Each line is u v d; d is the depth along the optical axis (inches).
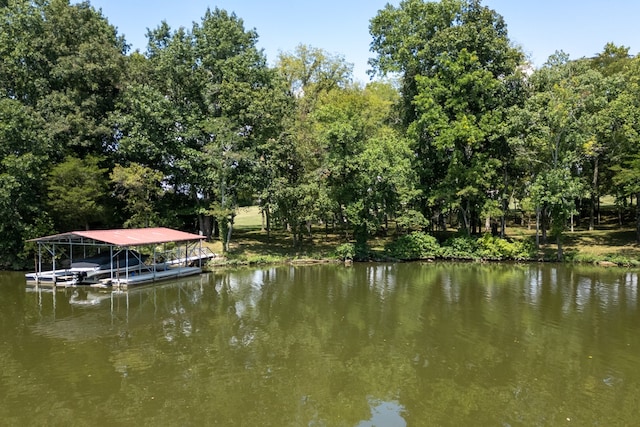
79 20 1529.3
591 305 887.7
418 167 1605.6
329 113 1620.3
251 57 1685.5
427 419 446.0
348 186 1514.5
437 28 1616.6
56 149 1403.8
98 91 1562.5
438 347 653.3
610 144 1498.5
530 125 1414.9
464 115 1459.2
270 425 437.4
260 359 610.9
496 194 1619.1
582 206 2068.2
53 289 1074.7
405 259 1549.0
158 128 1568.7
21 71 1409.9
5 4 1524.4
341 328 750.5
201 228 1795.0
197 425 435.8
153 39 1749.5
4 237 1311.5
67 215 1343.5
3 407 471.8
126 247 1122.0
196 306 909.8
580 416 448.5
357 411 463.5
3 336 712.4
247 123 1622.8
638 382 528.7
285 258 1533.0
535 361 596.1
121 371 568.4
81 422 440.5
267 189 1528.1
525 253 1480.1
